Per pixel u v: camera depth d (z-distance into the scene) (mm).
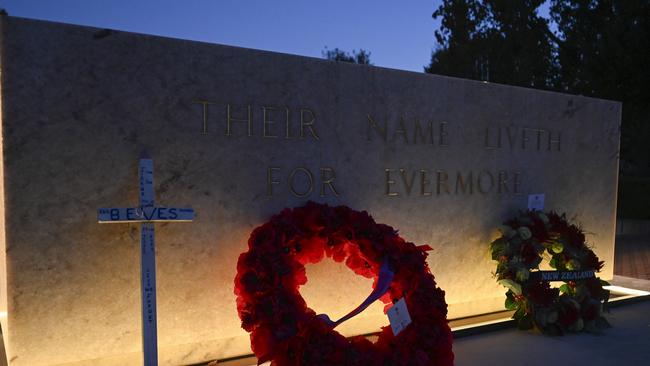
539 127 6102
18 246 3465
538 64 22719
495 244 5484
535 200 6055
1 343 4828
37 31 3469
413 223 5148
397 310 3789
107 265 3746
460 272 5516
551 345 4852
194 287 4066
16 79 3418
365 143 4816
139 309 3871
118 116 3729
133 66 3770
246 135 4215
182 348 4055
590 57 18547
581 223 6484
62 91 3551
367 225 4145
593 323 5312
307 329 3467
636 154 23234
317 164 4562
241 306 3646
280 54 4363
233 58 4148
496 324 5289
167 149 3906
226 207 4152
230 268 4191
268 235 3836
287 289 3605
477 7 25203
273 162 4344
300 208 4219
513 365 4328
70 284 3631
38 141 3494
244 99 4203
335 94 4645
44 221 3531
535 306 5223
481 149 5609
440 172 5312
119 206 3754
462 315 5566
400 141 5031
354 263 4289
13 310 3467
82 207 3645
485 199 5664
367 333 4926
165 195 3912
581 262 5512
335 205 4668
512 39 23281
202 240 4074
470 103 5516
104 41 3670
